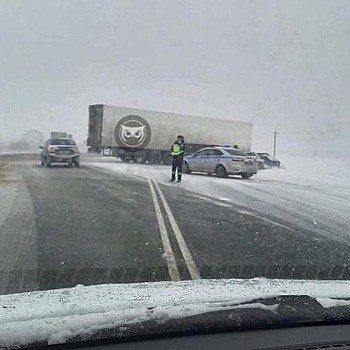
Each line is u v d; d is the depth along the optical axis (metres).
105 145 22.41
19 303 3.40
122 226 8.86
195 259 6.93
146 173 18.66
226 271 6.38
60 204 10.68
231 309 3.19
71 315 3.06
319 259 7.24
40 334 2.79
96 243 7.49
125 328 2.90
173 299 3.45
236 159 18.36
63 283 5.50
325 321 3.20
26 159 19.27
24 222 8.71
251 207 12.04
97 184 14.49
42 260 6.39
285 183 18.06
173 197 12.94
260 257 7.21
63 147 17.91
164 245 7.66
